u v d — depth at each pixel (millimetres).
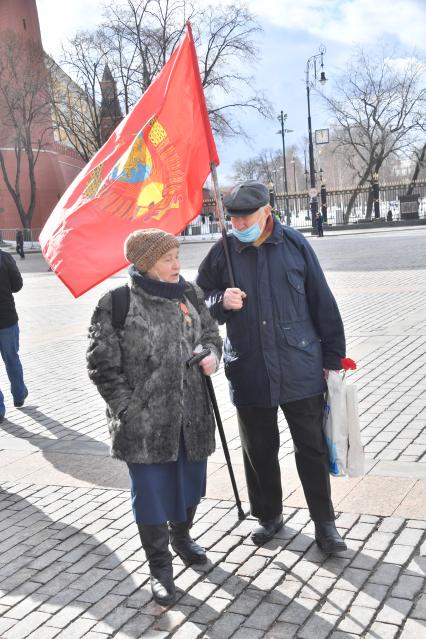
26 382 7785
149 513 3055
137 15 37938
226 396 6480
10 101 43250
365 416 5395
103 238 3512
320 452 3369
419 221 42531
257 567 3318
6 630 2994
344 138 50000
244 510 3955
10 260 6473
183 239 43656
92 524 3975
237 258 3365
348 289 13195
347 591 3035
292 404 3324
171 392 3002
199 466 3203
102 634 2908
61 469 4902
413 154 49969
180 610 3025
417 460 4418
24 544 3795
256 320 3303
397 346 7797
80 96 43906
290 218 52031
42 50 43281
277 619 2891
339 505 3857
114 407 3002
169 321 3014
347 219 46562
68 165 60312
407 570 3152
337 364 3354
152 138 3611
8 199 50781
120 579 3344
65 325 11781
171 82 3654
